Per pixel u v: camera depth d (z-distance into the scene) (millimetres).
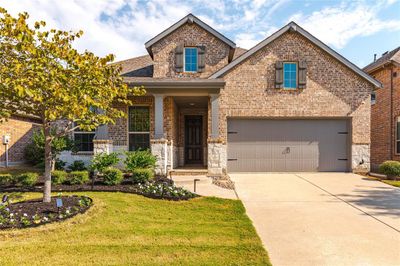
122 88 6277
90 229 4820
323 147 12258
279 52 12047
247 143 12172
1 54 4824
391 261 3822
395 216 5883
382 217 5809
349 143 12195
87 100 5215
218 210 6215
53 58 5199
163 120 11383
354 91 12062
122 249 4051
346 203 6965
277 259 3871
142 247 4133
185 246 4195
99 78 5598
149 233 4727
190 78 11641
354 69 11930
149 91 10602
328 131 12281
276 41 12086
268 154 12188
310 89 12039
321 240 4566
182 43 12398
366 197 7605
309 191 8359
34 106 5574
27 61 4898
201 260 3740
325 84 12055
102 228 4891
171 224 5258
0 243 4188
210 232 4832
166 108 11766
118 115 6520
